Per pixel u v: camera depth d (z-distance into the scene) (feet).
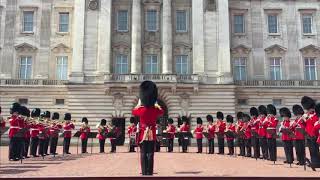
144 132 50.78
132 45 176.35
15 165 69.31
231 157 93.50
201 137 114.42
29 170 59.67
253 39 189.57
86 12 178.50
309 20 192.44
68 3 187.01
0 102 178.40
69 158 88.63
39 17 186.09
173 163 74.28
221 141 108.37
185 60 181.37
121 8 183.73
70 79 172.45
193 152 117.80
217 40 177.78
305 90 184.44
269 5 191.83
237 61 188.14
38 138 93.25
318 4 192.44
